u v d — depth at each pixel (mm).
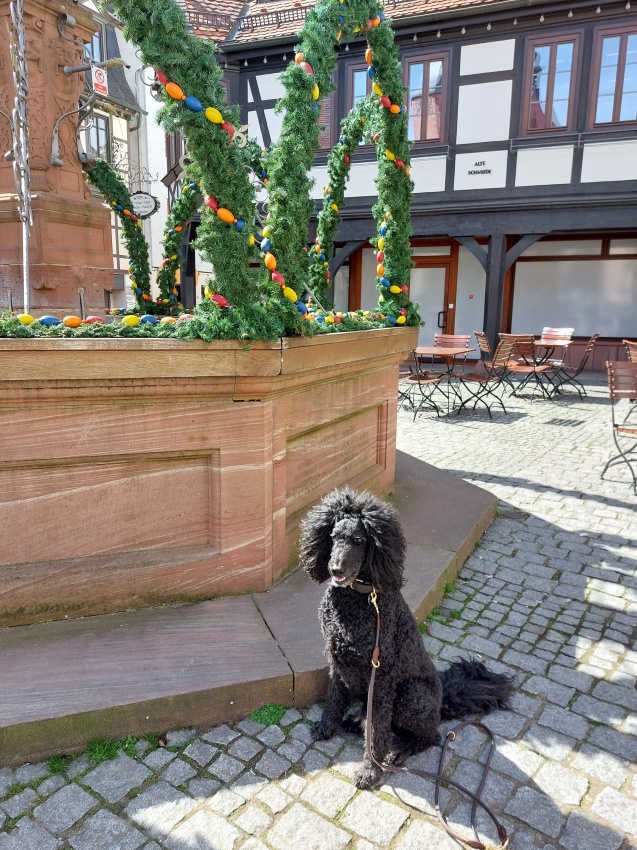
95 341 2424
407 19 12297
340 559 1965
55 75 4242
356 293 16375
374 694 2166
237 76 13875
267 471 2977
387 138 4113
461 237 13031
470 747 2320
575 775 2191
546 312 14547
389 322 4418
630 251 13617
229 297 2691
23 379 2371
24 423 2504
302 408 3295
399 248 4395
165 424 2727
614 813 2027
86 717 2188
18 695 2230
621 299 13859
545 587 3664
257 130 13977
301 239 2951
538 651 2994
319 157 13695
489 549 4207
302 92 2840
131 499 2793
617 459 6559
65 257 4383
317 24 2924
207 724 2365
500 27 12039
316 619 2801
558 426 8273
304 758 2229
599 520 4801
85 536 2744
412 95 12945
